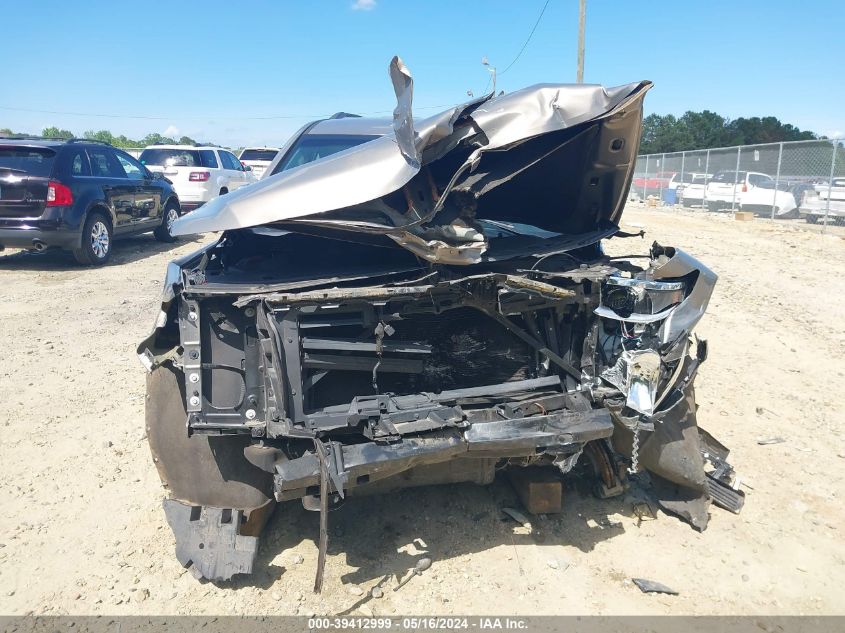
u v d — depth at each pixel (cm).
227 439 297
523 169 281
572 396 289
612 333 301
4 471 377
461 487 359
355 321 272
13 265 1006
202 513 293
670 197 2547
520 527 326
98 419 445
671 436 323
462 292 275
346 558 302
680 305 290
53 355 575
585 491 359
